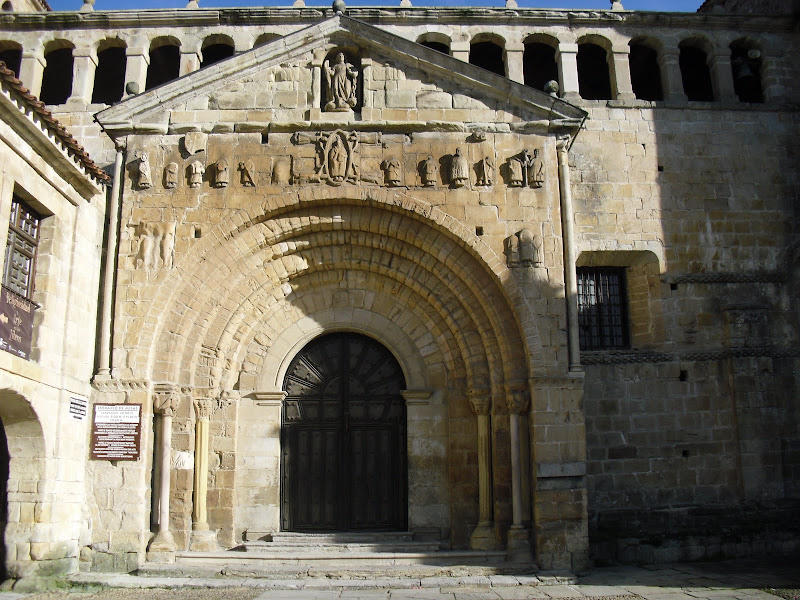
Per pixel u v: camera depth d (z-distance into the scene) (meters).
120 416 17.38
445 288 19.34
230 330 18.81
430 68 19.52
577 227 21.17
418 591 15.41
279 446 19.08
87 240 17.89
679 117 22.17
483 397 18.66
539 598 14.56
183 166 18.89
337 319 19.83
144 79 22.89
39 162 15.73
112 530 16.83
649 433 20.28
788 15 22.98
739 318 20.73
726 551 19.03
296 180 18.80
